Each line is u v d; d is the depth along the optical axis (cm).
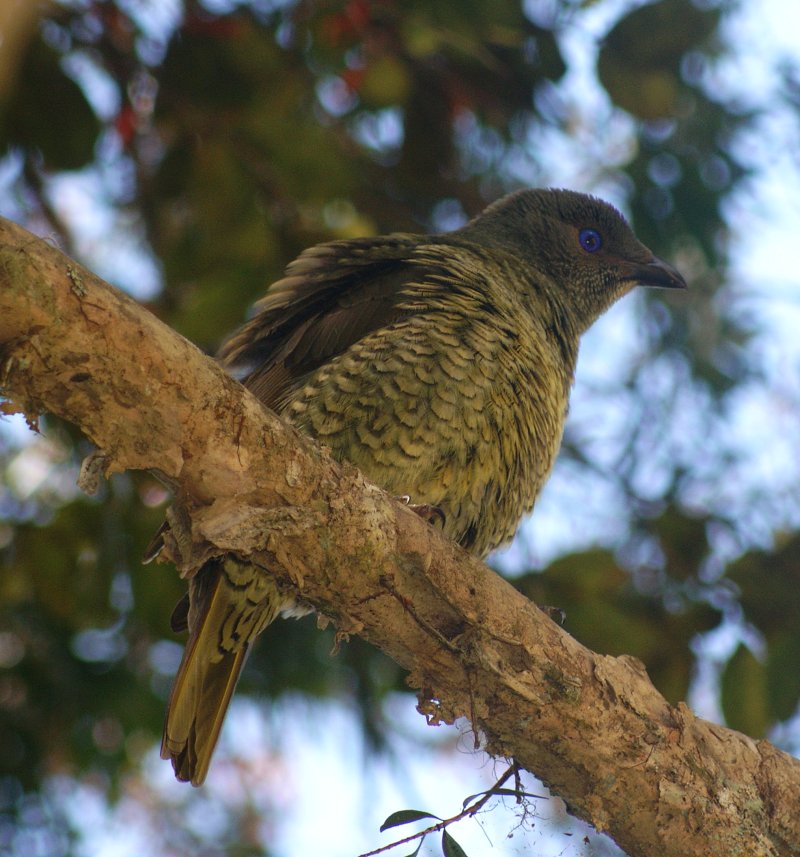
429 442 861
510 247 1205
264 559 671
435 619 721
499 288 959
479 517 912
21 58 1072
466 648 723
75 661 1209
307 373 938
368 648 1258
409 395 859
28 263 555
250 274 1158
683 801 750
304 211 1218
